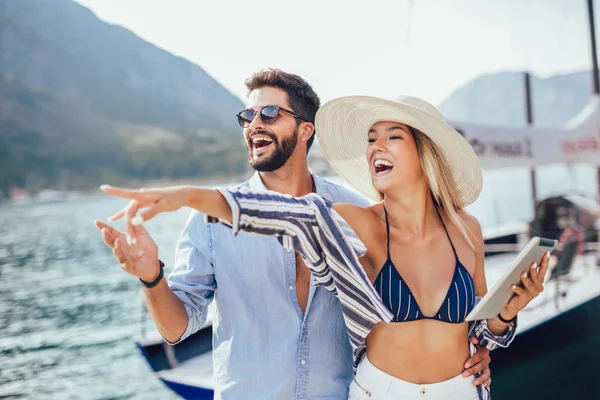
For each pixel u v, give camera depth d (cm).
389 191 201
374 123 214
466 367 196
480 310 179
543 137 894
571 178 1008
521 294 188
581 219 902
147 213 136
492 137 859
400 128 201
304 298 210
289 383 204
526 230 971
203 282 211
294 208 166
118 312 1477
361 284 178
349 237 179
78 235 4081
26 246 3297
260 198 159
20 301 1684
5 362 1044
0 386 910
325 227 172
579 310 601
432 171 201
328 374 208
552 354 564
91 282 1998
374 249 196
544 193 5175
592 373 568
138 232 176
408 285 193
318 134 228
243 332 206
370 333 198
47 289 1884
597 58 1409
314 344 207
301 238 168
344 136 228
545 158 888
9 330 1314
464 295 194
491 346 205
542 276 186
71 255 2839
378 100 191
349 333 194
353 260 175
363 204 248
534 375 548
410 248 198
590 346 601
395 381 190
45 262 2591
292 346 205
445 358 194
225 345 209
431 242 202
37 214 7550
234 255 209
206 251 210
